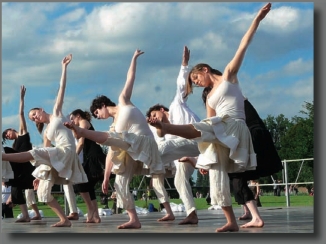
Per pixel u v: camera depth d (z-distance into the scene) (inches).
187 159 231.6
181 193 251.1
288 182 496.7
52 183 261.4
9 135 329.7
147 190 464.1
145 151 225.8
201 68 199.5
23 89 321.7
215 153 183.2
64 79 270.4
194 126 178.7
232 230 186.4
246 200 207.3
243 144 184.4
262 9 184.9
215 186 184.5
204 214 360.5
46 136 272.7
